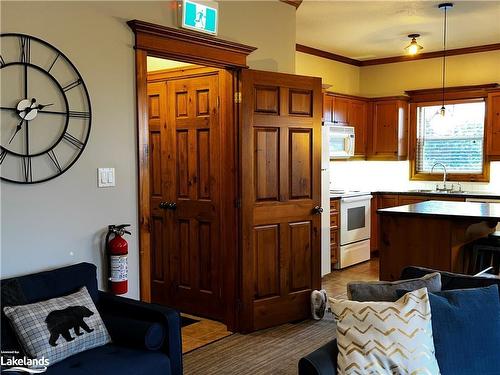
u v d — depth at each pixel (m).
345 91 7.32
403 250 4.35
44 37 2.63
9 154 2.51
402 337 1.90
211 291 4.20
